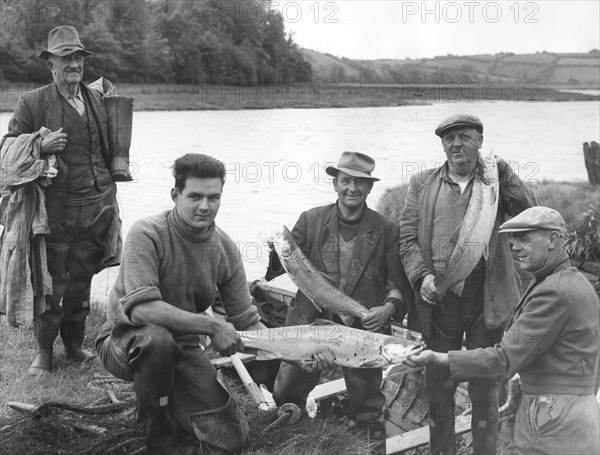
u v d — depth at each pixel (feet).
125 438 13.01
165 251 12.27
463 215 14.17
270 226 43.42
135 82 147.02
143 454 12.28
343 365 12.89
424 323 14.53
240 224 44.04
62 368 18.02
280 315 20.99
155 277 12.11
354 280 14.57
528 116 147.13
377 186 56.54
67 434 13.44
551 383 11.86
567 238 35.65
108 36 138.00
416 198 14.87
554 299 11.55
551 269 11.99
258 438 13.26
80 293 18.35
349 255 14.64
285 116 133.18
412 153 79.30
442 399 14.97
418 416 18.66
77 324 18.60
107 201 18.30
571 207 39.83
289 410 13.91
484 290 14.20
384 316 14.05
